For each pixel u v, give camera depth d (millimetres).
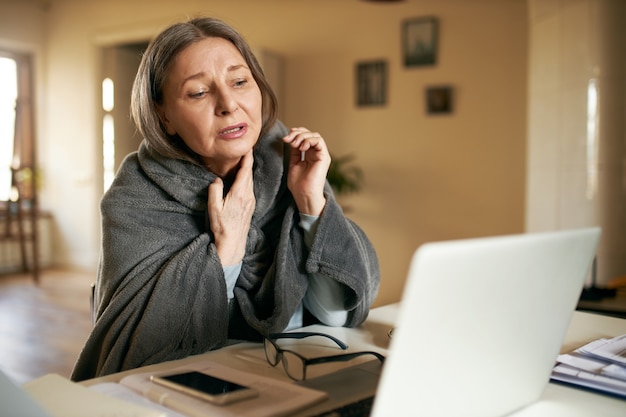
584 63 2861
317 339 1026
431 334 520
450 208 4320
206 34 1074
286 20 4891
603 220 2854
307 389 708
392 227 4535
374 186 4586
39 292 4953
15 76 6289
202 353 1036
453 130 4277
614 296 1682
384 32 4484
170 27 1067
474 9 4172
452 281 505
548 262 595
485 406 634
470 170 4238
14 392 593
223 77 1039
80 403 638
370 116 4574
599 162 2842
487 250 519
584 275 667
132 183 1155
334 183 4355
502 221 4148
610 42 2783
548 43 3084
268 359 885
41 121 6426
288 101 4922
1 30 6074
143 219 1111
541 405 722
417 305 493
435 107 4309
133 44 6152
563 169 3020
